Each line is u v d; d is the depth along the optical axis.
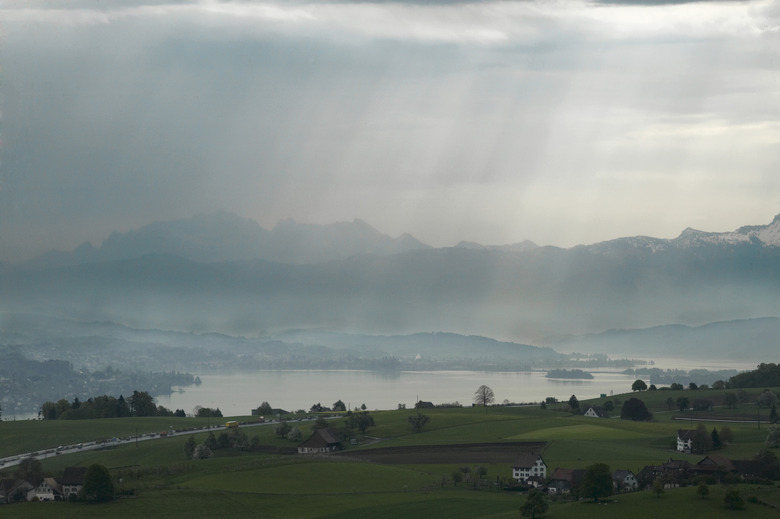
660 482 174.88
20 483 189.75
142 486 197.50
